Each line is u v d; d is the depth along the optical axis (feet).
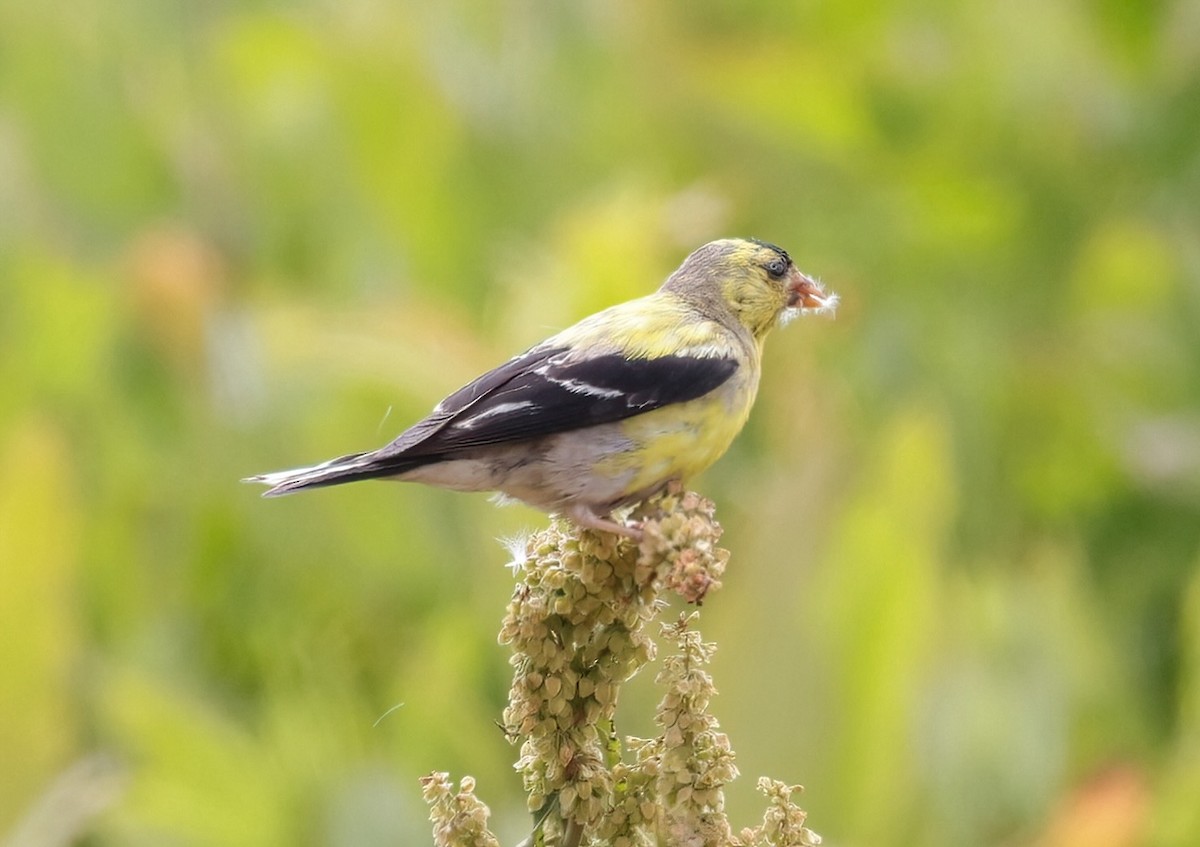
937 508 31.48
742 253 28.76
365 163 45.24
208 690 36.50
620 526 18.88
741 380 25.94
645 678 30.81
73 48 46.37
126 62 46.80
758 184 48.80
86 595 36.19
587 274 37.19
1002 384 46.62
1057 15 51.70
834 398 39.01
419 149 45.37
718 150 48.70
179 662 37.06
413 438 24.09
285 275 44.52
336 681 35.14
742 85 47.88
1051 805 34.12
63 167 44.78
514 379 24.81
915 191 48.11
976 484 44.01
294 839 31.73
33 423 36.29
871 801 29.94
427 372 38.04
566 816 18.16
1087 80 50.88
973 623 37.14
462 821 17.71
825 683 29.86
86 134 45.21
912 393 44.21
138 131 45.50
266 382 38.91
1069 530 45.85
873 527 30.50
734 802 29.50
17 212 43.01
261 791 32.07
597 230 37.99
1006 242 48.80
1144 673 42.86
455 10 47.50
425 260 44.21
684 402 25.22
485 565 36.11
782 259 28.99
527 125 46.80
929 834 32.04
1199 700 37.55
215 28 47.67
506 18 48.24
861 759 29.86
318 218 44.91
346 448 38.17
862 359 45.42
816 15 50.49
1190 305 48.42
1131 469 45.91
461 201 44.96
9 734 32.04
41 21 46.47
